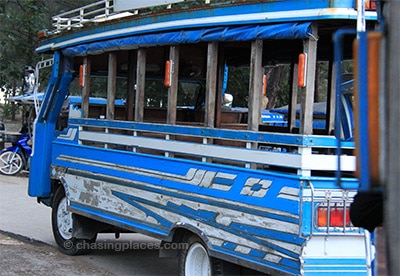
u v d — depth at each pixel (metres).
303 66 4.82
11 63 18.44
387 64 1.97
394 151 1.89
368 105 2.10
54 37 8.76
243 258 5.25
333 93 5.99
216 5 5.63
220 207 5.50
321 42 5.98
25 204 12.43
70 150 8.16
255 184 5.14
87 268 7.71
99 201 7.43
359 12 4.48
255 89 5.29
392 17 1.93
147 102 10.03
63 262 7.99
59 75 8.65
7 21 18.97
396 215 1.87
